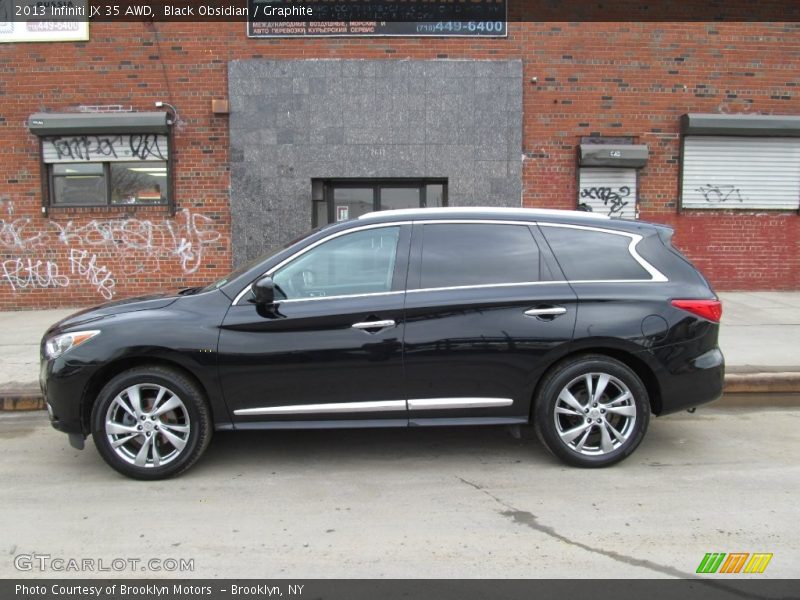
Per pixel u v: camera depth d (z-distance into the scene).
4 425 5.57
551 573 3.05
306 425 4.28
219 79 10.44
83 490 4.11
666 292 4.38
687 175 10.89
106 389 4.16
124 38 10.32
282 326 4.19
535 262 4.40
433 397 4.28
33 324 9.32
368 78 10.48
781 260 11.09
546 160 10.73
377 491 4.06
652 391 4.47
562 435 4.32
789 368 6.55
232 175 10.51
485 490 4.05
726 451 4.75
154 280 10.66
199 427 4.22
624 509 3.76
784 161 10.94
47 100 10.36
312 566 3.14
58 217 10.51
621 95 10.71
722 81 10.80
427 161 10.62
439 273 4.35
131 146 10.44
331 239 4.39
